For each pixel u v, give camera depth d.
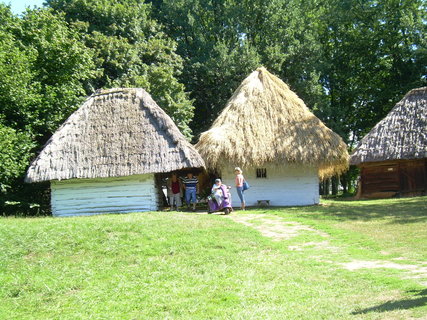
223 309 6.59
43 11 21.91
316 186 19.17
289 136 18.75
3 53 17.61
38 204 19.11
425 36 33.66
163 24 35.06
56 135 17.73
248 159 17.95
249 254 9.88
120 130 17.66
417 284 7.02
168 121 17.70
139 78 26.55
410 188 24.17
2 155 16.38
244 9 33.47
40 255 10.19
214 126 19.34
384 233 11.70
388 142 23.69
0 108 18.08
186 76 33.53
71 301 7.59
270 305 6.62
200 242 10.65
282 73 32.97
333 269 8.50
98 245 10.59
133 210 16.95
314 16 36.62
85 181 17.27
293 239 11.37
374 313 5.73
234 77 31.47
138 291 7.82
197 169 21.89
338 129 32.53
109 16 28.98
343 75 36.41
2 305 7.61
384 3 34.97
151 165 16.47
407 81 35.34
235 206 19.11
